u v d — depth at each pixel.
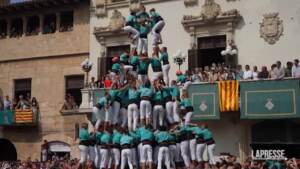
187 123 16.38
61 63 29.55
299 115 20.80
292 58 22.86
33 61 30.55
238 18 24.12
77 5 29.33
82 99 25.86
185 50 25.36
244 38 23.98
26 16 31.09
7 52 31.48
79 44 29.00
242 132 22.77
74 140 27.98
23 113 29.14
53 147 28.86
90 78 28.11
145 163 15.20
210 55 24.98
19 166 24.75
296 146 22.14
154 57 17.12
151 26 17.73
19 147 29.91
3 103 30.89
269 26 23.48
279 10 23.39
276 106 21.28
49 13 30.38
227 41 24.25
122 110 16.83
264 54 23.47
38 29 30.70
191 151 15.71
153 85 16.62
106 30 27.52
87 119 27.02
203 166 15.41
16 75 31.02
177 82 20.38
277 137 22.42
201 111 22.56
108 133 16.11
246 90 21.89
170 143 15.38
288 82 21.20
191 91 22.88
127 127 16.66
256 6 23.91
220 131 23.16
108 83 24.80
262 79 21.64
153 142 15.35
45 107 29.53
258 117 21.55
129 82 16.72
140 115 16.17
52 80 29.69
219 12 24.52
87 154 16.48
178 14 25.83
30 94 30.38
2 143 32.72
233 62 23.94
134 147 15.61
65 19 30.11
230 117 22.84
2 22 32.16
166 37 25.97
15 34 31.55
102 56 27.72
